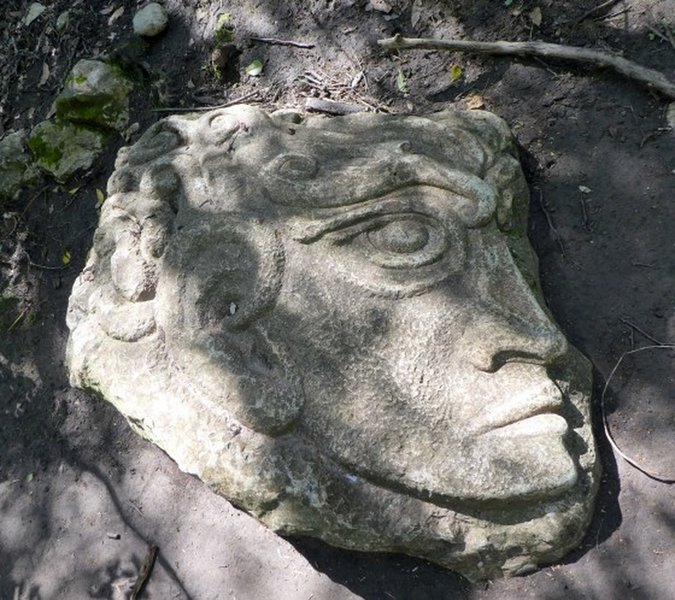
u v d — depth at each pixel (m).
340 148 2.21
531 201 2.39
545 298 2.26
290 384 1.92
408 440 1.84
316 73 2.94
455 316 1.91
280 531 1.92
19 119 3.55
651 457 1.99
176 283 2.09
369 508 1.87
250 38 3.10
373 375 1.89
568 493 1.86
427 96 2.71
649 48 2.44
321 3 3.02
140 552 2.59
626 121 2.38
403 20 2.86
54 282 3.21
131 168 2.41
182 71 3.20
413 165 2.07
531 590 1.95
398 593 2.08
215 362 1.98
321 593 2.19
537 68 2.57
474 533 1.86
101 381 2.14
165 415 2.02
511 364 1.88
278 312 2.00
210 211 2.16
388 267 1.96
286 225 2.06
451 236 1.99
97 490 2.79
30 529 2.88
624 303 2.18
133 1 3.44
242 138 2.29
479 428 1.82
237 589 2.34
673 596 1.86
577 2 2.60
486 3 2.74
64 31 3.56
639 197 2.28
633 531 1.93
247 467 1.91
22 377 3.17
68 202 3.28
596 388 2.10
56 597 2.71
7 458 3.07
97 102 3.22
